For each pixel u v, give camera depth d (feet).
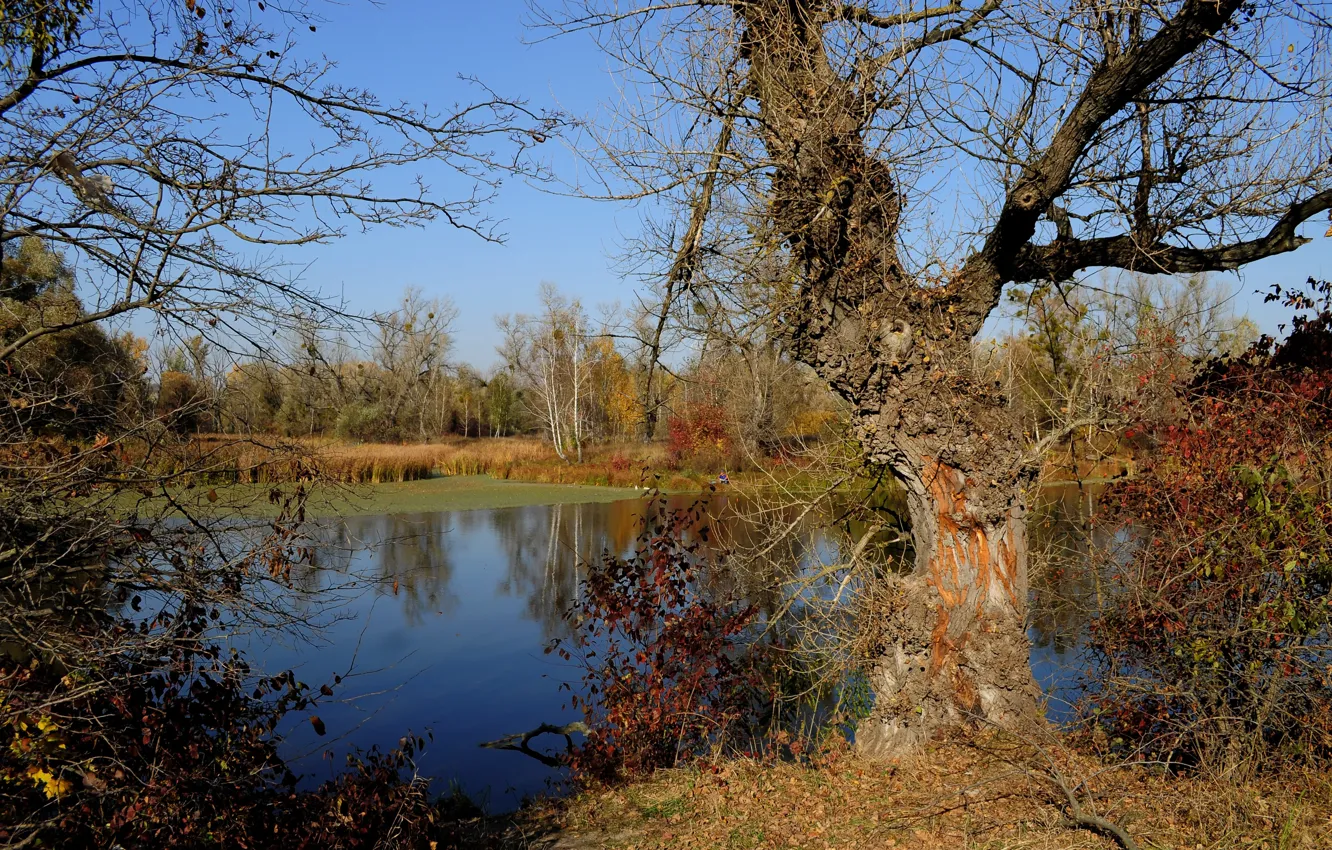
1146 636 22.77
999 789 19.17
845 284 23.61
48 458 15.51
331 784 21.80
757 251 24.02
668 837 20.56
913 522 25.05
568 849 20.75
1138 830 15.97
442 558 66.69
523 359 202.69
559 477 121.39
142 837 16.44
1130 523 29.19
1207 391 26.58
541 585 57.47
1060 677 29.35
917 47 22.86
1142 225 23.84
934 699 23.40
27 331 15.75
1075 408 30.81
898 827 18.10
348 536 25.57
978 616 23.39
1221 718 18.10
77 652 14.35
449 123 16.67
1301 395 23.29
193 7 14.87
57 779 15.06
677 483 93.97
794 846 18.44
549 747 31.89
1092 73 21.34
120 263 15.79
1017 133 24.63
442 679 38.58
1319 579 19.88
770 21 22.65
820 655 33.27
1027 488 24.98
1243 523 21.15
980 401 23.63
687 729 30.55
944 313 23.80
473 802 26.96
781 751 28.89
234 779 18.16
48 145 14.84
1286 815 15.48
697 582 37.35
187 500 17.79
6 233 14.87
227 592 17.08
